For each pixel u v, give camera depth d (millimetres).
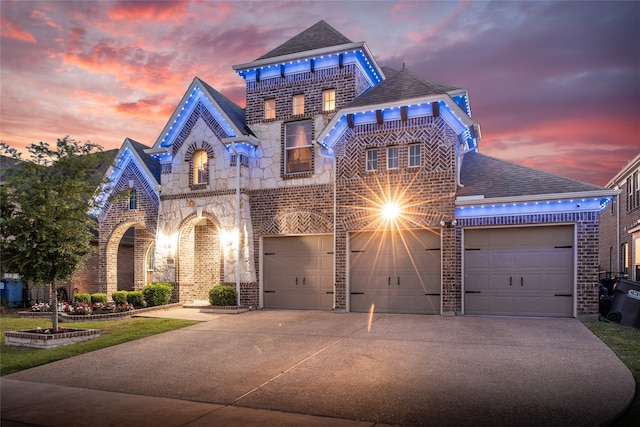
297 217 17484
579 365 9000
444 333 12141
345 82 17438
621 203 28422
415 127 15812
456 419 6637
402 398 7531
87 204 13086
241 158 18172
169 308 18188
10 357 10938
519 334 11836
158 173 20859
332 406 7320
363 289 16391
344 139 16781
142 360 10500
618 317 13375
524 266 14781
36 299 21484
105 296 19547
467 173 16609
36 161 12500
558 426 6293
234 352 10898
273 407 7379
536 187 14812
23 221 12156
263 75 18734
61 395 8305
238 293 17484
